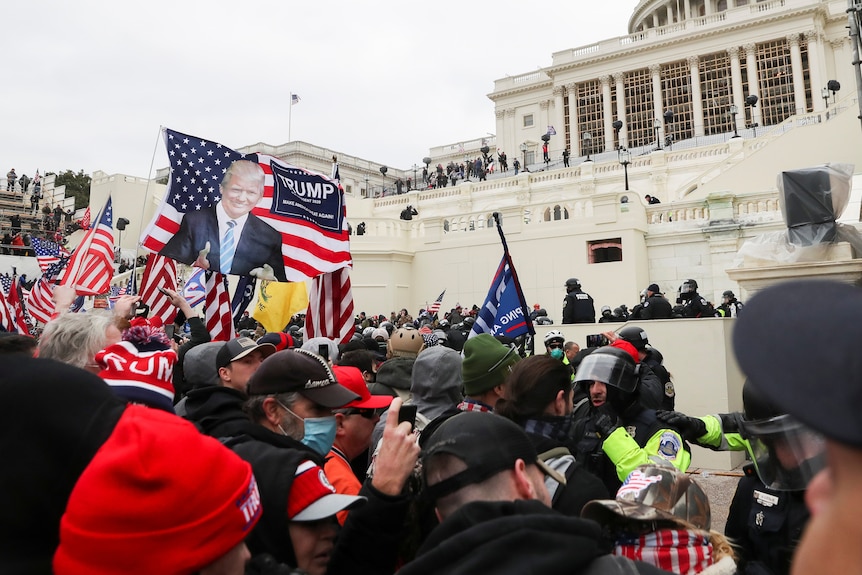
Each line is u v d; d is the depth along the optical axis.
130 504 1.34
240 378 3.54
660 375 5.37
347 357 5.23
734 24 55.00
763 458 2.43
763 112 54.81
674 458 3.37
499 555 1.33
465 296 23.42
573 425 4.02
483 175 42.56
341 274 7.19
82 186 70.38
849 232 6.98
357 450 3.48
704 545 1.97
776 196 18.89
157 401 2.66
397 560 2.37
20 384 1.59
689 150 34.06
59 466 1.56
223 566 1.50
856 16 10.89
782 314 0.80
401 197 41.16
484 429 1.84
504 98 68.75
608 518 2.04
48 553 1.53
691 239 20.00
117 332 3.29
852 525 0.72
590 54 62.31
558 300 21.27
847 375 0.69
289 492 2.24
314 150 68.31
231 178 6.20
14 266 33.66
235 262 6.11
